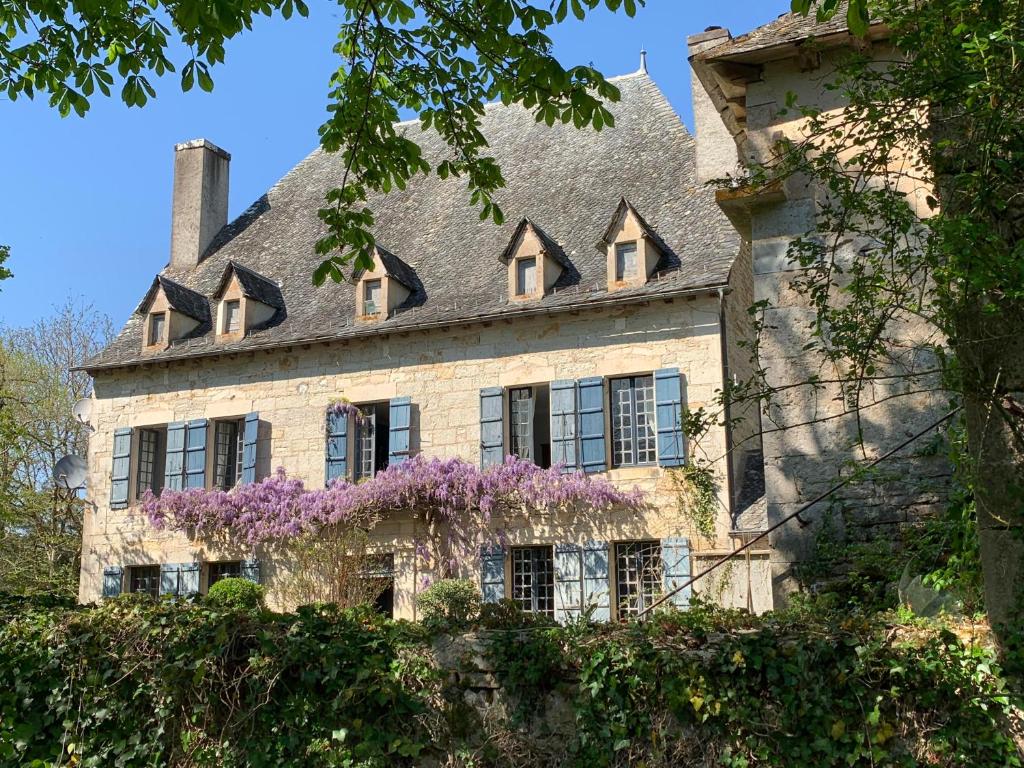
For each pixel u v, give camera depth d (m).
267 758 7.52
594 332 18.58
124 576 21.59
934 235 6.81
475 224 22.36
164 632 8.05
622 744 6.62
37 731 8.28
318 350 20.77
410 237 22.94
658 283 18.22
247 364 21.38
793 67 11.62
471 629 7.58
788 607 9.73
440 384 19.61
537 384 18.91
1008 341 6.14
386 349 20.19
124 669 8.07
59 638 8.36
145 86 8.09
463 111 8.63
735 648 6.51
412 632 7.57
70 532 28.77
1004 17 6.25
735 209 11.71
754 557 15.51
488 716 7.12
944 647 6.05
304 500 19.64
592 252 19.88
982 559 6.14
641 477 17.73
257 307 21.91
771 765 6.27
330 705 7.46
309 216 24.94
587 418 18.28
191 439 21.42
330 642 7.59
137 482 22.14
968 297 6.27
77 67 8.16
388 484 18.95
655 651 6.71
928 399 10.40
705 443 17.38
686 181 20.62
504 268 20.55
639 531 17.58
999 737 5.78
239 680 7.68
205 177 25.70
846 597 9.82
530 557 18.58
